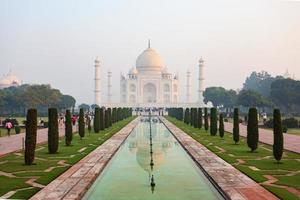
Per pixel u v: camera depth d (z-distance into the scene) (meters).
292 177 29.91
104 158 40.31
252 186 26.61
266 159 39.59
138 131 85.31
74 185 27.05
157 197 24.98
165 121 122.50
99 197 25.00
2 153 44.22
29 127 36.47
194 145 52.66
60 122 109.12
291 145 51.31
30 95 159.62
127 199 24.48
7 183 27.95
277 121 37.19
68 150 47.28
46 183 27.94
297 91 160.38
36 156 42.03
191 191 26.75
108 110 90.69
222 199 24.53
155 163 39.56
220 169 33.38
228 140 60.00
